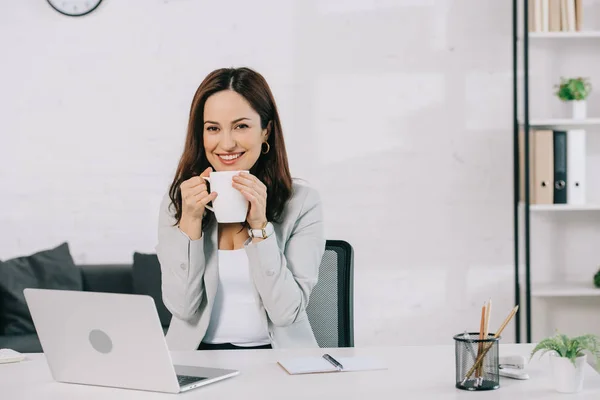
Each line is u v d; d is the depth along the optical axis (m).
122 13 3.88
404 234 3.94
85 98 3.89
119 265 3.77
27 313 3.48
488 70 3.93
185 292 1.97
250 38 3.90
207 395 1.45
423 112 3.93
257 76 2.04
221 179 1.83
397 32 3.91
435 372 1.60
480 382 1.46
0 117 3.88
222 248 2.06
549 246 3.96
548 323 3.96
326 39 3.90
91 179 3.90
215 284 2.00
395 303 3.95
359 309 3.94
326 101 3.91
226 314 2.03
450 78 3.93
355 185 3.93
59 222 3.90
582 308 3.96
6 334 3.46
